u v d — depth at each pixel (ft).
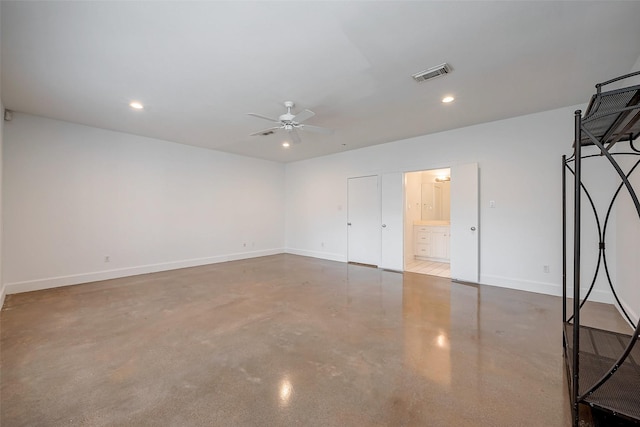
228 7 6.21
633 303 9.31
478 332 8.91
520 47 7.80
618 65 8.73
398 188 18.06
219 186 20.86
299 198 24.49
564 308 8.45
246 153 21.70
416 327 9.31
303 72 9.16
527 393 5.94
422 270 18.42
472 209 14.82
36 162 13.41
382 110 12.54
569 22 6.74
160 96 11.02
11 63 8.55
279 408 5.52
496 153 14.20
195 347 7.97
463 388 6.11
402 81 9.77
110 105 11.95
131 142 16.49
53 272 13.93
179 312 10.65
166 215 18.04
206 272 17.54
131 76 9.40
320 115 13.16
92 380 6.41
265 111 12.58
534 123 13.12
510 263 13.91
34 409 5.47
